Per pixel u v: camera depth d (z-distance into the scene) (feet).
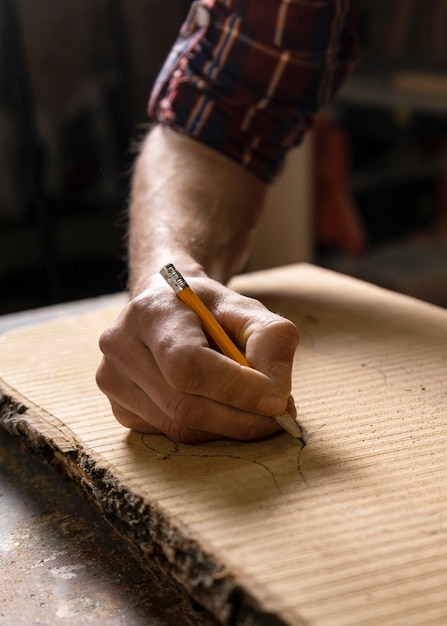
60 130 5.03
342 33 3.67
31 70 4.76
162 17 4.87
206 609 1.92
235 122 3.55
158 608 2.24
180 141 3.61
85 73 4.90
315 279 4.04
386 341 3.18
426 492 2.12
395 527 1.98
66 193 5.23
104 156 5.22
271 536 1.95
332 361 3.00
